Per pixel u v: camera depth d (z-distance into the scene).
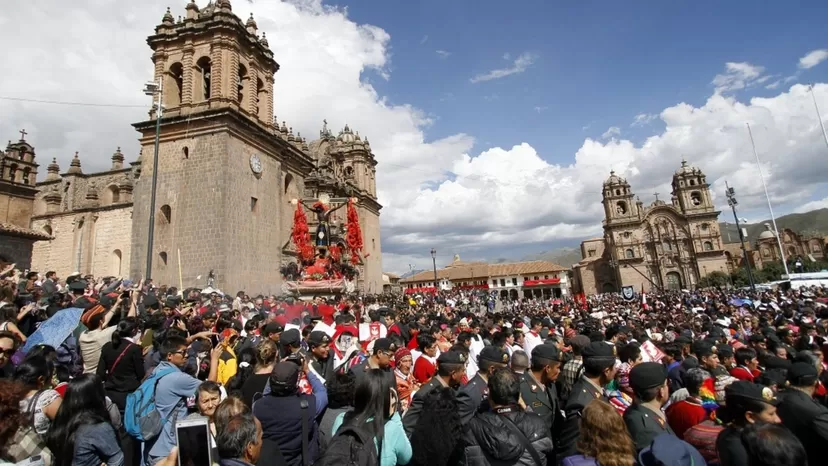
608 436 3.86
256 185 34.06
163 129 32.59
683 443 3.94
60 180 49.28
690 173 100.25
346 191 56.16
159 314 9.12
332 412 5.53
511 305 54.66
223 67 32.72
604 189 105.12
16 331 7.89
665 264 97.25
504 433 4.39
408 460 4.49
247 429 3.92
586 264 106.19
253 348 7.90
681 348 8.95
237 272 30.69
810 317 15.43
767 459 3.37
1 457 4.13
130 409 5.54
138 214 32.22
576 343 7.54
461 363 6.07
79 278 17.34
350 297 31.59
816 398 6.60
